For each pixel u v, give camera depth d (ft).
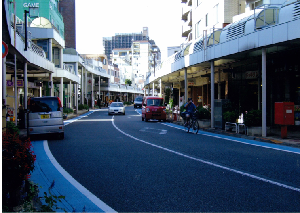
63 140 43.57
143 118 87.40
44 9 122.52
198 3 104.68
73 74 113.19
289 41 38.22
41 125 44.16
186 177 21.09
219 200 16.12
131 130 57.77
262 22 46.21
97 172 23.08
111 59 386.93
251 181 19.85
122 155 30.19
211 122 59.67
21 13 121.49
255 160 27.04
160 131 55.93
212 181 19.97
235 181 19.90
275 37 39.50
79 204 15.97
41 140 44.11
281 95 57.72
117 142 40.29
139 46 398.21
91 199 16.75
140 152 31.91
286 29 37.70
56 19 136.77
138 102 203.92
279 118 41.27
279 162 26.08
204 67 76.13
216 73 83.97
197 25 105.70
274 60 56.59
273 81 59.31
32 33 86.63
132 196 17.12
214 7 88.89
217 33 60.95
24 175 15.14
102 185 19.51
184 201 16.07
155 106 84.02
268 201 15.85
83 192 18.07
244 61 59.72
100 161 27.32
